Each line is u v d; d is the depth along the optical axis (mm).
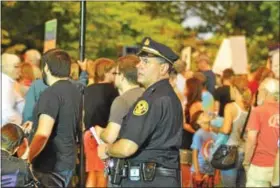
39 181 6777
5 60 9656
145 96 6332
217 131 10695
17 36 19219
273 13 22281
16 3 19109
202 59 13641
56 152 7113
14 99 8906
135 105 6309
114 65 9469
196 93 11180
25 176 5887
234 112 9562
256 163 8914
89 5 19438
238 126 9586
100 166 9539
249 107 9656
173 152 6379
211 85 13258
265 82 8930
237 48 16016
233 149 9508
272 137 8820
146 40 6434
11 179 5793
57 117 7066
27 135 7578
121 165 6363
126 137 6227
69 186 7387
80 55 8609
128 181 6348
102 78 9523
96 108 9383
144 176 6281
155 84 6367
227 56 16094
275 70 15031
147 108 6238
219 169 9633
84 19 8547
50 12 19328
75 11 19266
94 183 9578
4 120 8633
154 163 6293
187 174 10898
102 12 19812
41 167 7059
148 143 6305
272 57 15156
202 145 10578
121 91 7781
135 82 7621
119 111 7473
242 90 9766
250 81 13250
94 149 9484
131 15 20188
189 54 16734
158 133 6285
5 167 5840
